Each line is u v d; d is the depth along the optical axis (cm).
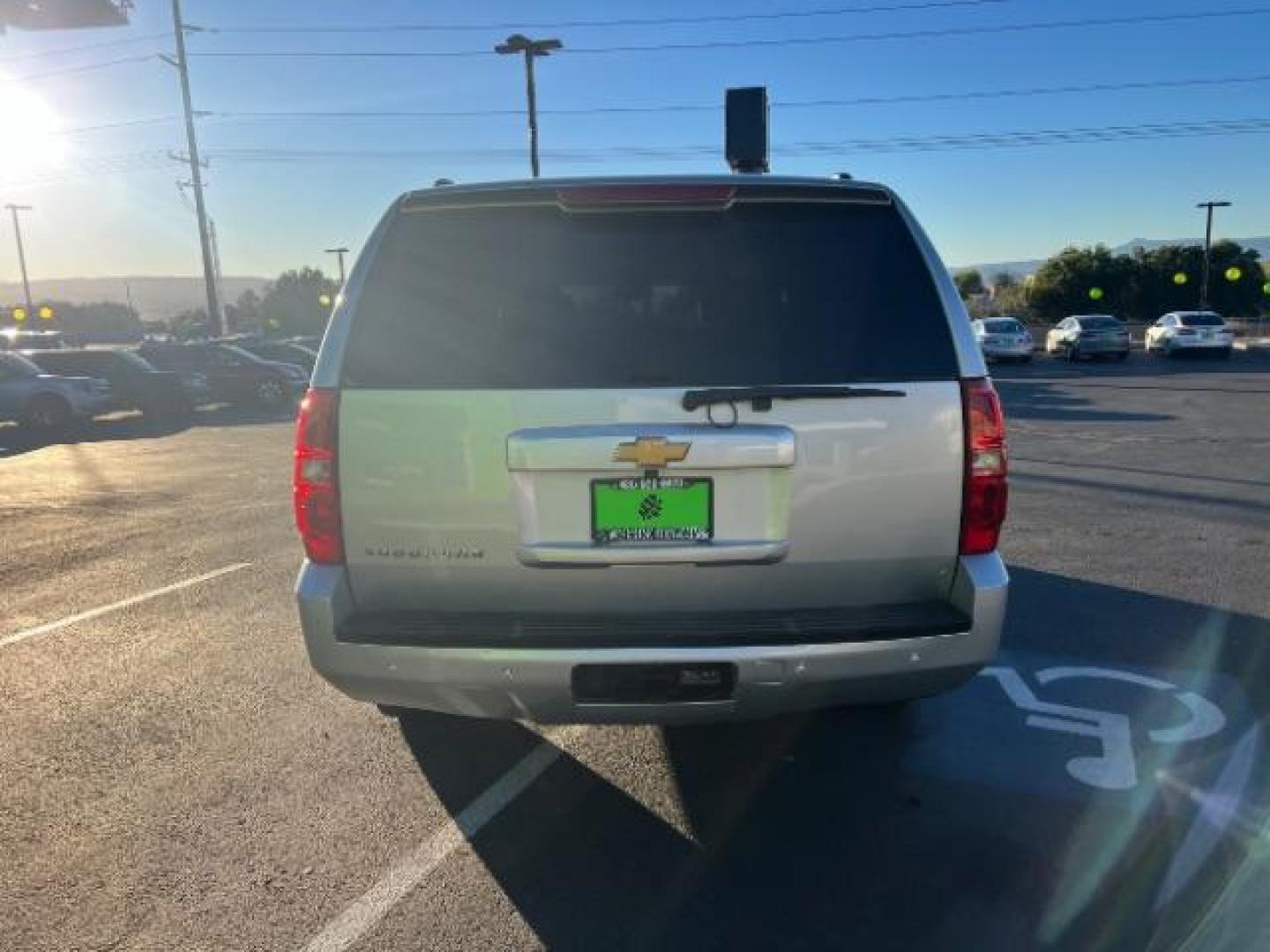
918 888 300
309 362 2781
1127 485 966
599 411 291
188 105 3691
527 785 369
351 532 303
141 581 672
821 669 291
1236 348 3728
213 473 1209
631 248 306
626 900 296
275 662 506
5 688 473
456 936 280
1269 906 287
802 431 292
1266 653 492
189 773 381
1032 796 355
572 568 297
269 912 291
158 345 2447
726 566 297
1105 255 6081
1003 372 2869
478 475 295
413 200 312
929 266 308
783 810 348
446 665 293
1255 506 852
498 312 303
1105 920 283
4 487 1105
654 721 302
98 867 316
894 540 300
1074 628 531
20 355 1975
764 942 276
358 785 370
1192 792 356
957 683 304
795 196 310
